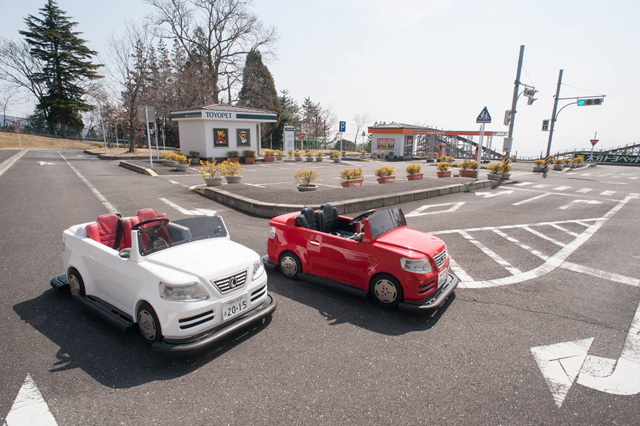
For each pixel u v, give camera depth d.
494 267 6.68
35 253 6.84
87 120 60.75
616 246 8.05
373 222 5.17
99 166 23.69
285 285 5.79
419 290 4.71
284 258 6.07
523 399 3.29
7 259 6.52
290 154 34.50
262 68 44.09
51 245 7.29
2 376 3.48
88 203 11.40
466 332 4.44
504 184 20.14
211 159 27.88
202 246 4.53
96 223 4.97
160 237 4.32
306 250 5.70
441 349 4.07
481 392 3.37
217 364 3.73
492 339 4.29
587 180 23.22
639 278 6.24
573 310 5.06
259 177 20.11
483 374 3.63
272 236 6.20
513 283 5.97
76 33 54.31
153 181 16.88
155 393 3.29
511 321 4.73
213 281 3.86
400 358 3.88
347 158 40.97
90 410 3.07
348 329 4.47
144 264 3.97
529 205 13.17
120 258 4.20
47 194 12.78
